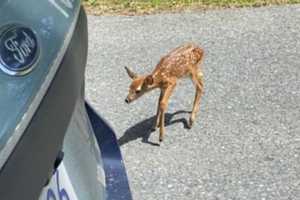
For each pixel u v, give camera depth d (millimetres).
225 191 4449
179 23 7078
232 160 4777
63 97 1898
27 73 1736
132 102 5457
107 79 6051
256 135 5059
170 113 5387
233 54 6320
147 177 4648
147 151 4941
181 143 5016
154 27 7031
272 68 6023
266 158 4773
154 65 6246
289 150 4859
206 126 5199
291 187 4457
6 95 1680
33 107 1723
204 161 4785
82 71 2133
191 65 5031
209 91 5680
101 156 2693
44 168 1775
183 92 5664
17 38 1745
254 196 4379
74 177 2176
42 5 1884
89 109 2820
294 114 5301
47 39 1842
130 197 2598
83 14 2273
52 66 1825
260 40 6586
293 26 6855
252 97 5570
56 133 1845
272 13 7152
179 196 4441
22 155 1672
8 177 1620
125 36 6887
